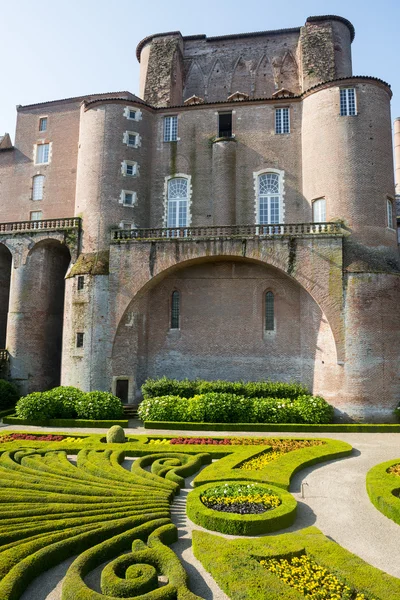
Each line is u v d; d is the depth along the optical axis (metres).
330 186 29.48
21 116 42.69
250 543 9.91
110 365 29.06
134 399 29.70
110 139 33.22
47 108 42.19
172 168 34.28
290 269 27.66
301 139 32.59
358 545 10.73
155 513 11.44
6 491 12.95
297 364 29.27
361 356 26.09
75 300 30.42
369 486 13.81
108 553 9.74
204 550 9.64
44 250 34.03
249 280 30.70
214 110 34.56
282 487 14.02
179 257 29.03
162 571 9.17
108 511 11.51
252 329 30.28
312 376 28.08
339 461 17.72
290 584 8.38
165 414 24.61
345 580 8.41
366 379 25.92
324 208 29.97
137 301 30.39
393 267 27.91
